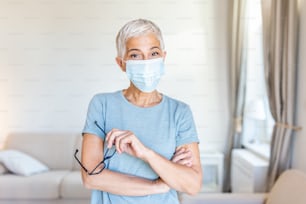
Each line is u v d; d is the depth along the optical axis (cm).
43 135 348
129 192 91
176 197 99
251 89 335
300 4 221
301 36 219
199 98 362
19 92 362
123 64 98
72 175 300
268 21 237
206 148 362
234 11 320
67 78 362
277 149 230
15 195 278
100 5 356
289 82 220
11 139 346
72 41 359
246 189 275
